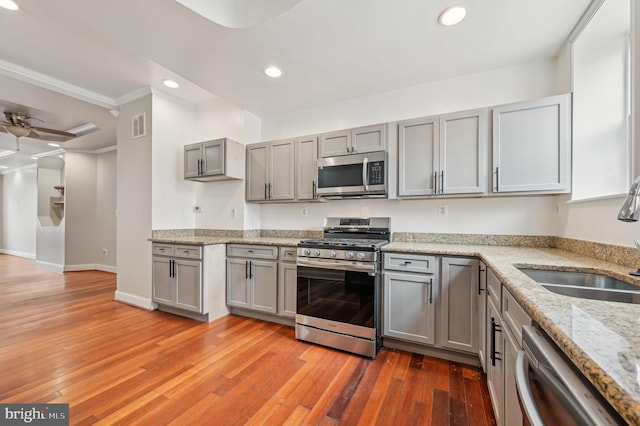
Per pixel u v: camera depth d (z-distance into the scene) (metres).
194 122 3.70
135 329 2.66
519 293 0.98
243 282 2.96
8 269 5.64
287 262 2.71
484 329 1.83
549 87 2.29
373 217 2.86
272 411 1.56
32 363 2.03
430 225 2.68
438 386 1.79
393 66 2.39
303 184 2.98
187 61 2.29
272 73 2.49
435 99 2.66
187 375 1.90
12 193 7.62
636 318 0.73
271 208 3.50
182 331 2.62
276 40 2.02
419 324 2.15
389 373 1.94
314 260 2.44
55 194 6.12
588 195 1.91
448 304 2.06
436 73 2.51
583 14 1.78
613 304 0.85
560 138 1.97
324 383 1.83
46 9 1.88
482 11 1.76
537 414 0.66
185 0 1.67
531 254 1.88
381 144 2.56
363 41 2.05
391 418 1.51
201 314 2.89
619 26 1.79
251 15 1.87
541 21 1.84
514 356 1.12
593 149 1.90
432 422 1.48
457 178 2.27
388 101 2.86
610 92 1.86
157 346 2.31
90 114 3.72
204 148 3.23
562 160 1.97
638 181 0.92
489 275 1.70
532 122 2.05
